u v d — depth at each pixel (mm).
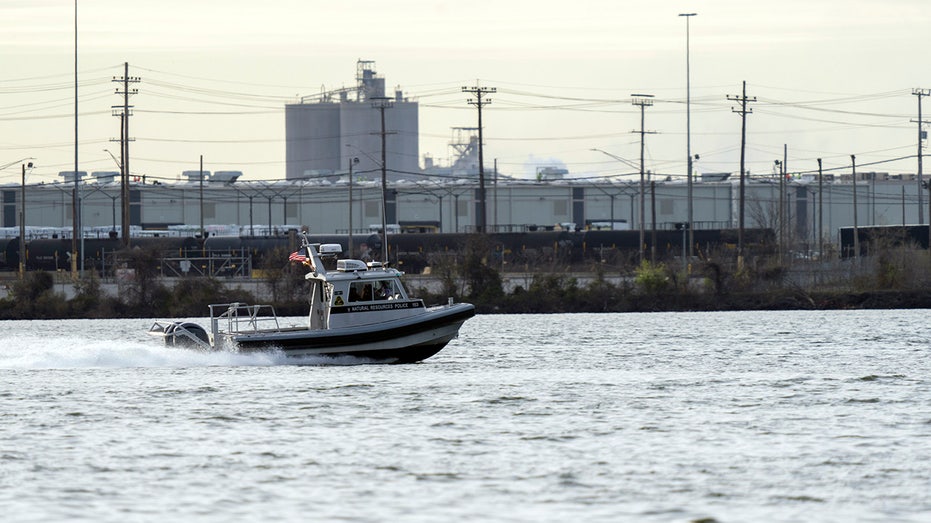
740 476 121562
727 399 170500
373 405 164125
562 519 107250
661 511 109625
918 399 169625
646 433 143625
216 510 110438
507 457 130500
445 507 111000
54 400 169750
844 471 123500
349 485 118812
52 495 115438
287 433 144625
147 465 127688
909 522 106188
